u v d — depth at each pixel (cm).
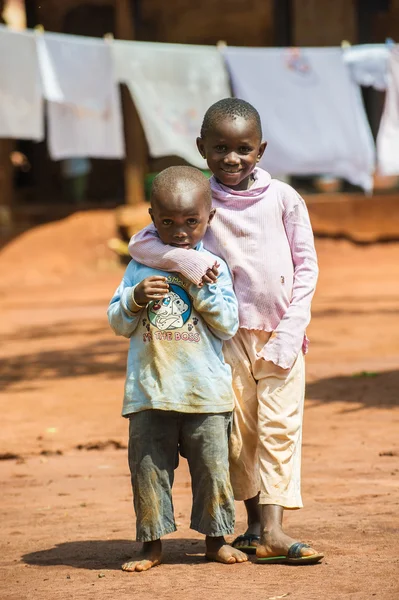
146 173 6794
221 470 1092
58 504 1481
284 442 1104
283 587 999
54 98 4347
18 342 3731
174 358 1086
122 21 6225
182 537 1262
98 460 1823
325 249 6462
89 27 7512
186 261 1073
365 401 2277
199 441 1090
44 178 7638
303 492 1471
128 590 1015
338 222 6650
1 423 2233
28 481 1658
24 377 2930
